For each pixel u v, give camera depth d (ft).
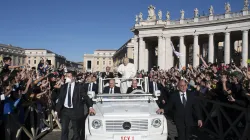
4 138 26.63
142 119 23.86
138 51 195.21
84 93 28.45
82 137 31.81
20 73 32.40
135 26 191.11
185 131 25.20
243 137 26.20
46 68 49.75
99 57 510.99
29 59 451.53
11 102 26.84
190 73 54.29
